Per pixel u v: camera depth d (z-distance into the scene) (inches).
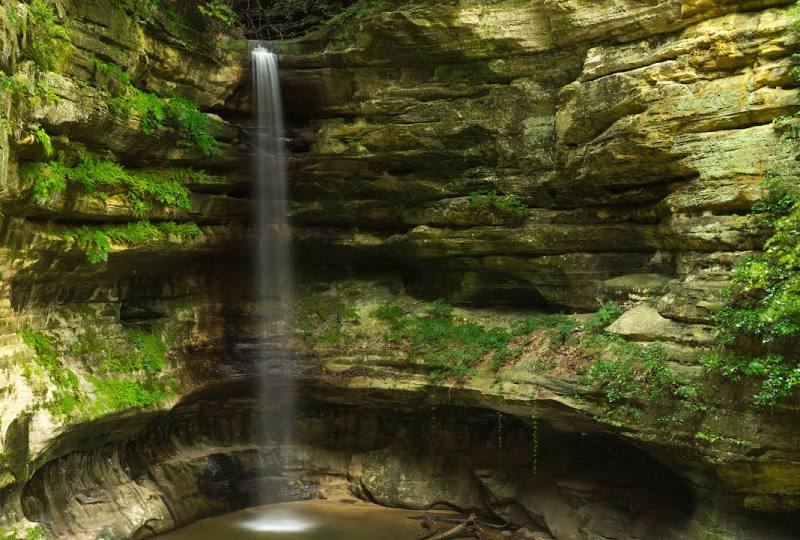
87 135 521.3
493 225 684.1
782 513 458.9
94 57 517.7
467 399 641.6
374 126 716.0
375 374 701.3
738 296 452.8
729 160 493.0
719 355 452.8
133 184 573.6
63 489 564.7
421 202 735.1
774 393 417.4
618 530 558.9
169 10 616.7
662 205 555.8
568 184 635.5
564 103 625.3
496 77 679.1
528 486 655.1
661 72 530.6
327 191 756.6
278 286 799.7
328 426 781.9
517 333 655.8
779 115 479.2
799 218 428.5
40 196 466.6
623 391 508.4
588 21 602.2
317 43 729.6
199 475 689.0
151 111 578.6
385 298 789.9
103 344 620.4
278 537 621.9
